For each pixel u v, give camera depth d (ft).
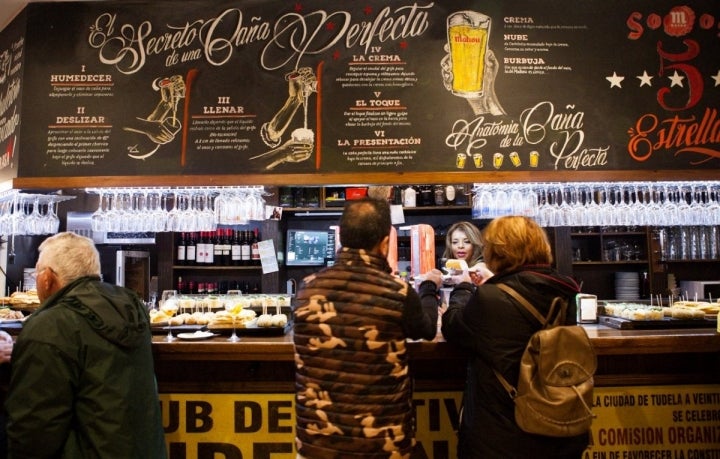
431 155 8.39
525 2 8.63
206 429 7.39
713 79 8.61
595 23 8.64
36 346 4.82
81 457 4.96
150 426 5.40
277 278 15.17
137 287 15.85
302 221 16.70
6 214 11.09
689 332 7.49
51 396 4.78
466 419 5.53
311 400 4.82
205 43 8.64
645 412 7.35
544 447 5.00
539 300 5.10
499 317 5.10
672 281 15.47
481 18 8.58
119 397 5.01
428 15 8.58
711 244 15.28
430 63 8.52
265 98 8.53
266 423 7.38
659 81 8.58
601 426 7.33
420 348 6.63
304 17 8.62
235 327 7.70
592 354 5.01
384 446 4.69
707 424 7.37
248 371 7.42
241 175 8.42
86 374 4.94
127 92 8.59
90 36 8.68
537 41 8.59
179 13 8.69
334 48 8.56
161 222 11.03
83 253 5.50
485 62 8.53
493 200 10.16
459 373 7.33
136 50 8.65
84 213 15.97
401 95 8.48
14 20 9.10
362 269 4.91
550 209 10.57
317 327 4.82
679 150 8.50
